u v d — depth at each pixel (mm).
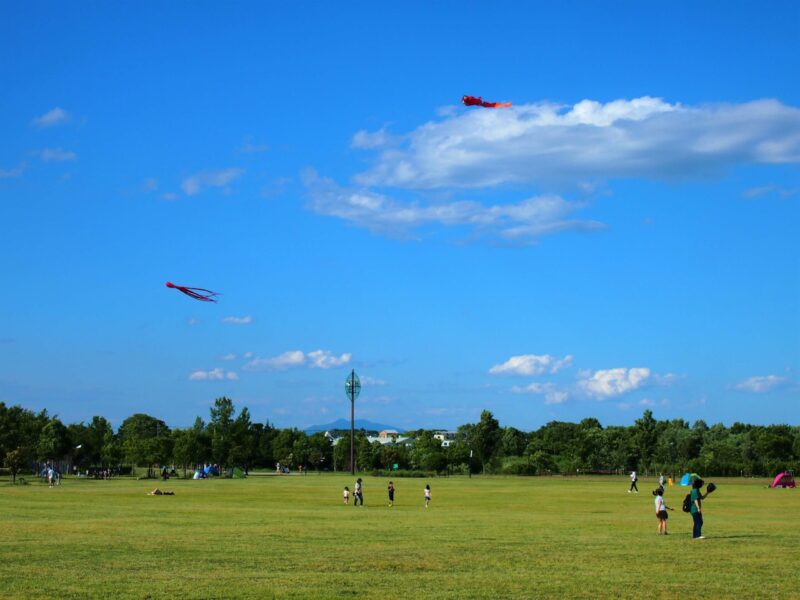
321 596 26734
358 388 193500
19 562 34500
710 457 175500
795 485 119562
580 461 195250
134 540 43531
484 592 27797
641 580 30484
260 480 159250
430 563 34781
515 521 58562
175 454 180125
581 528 52750
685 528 52719
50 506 73812
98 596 26500
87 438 199250
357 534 47719
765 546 41656
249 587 28391
